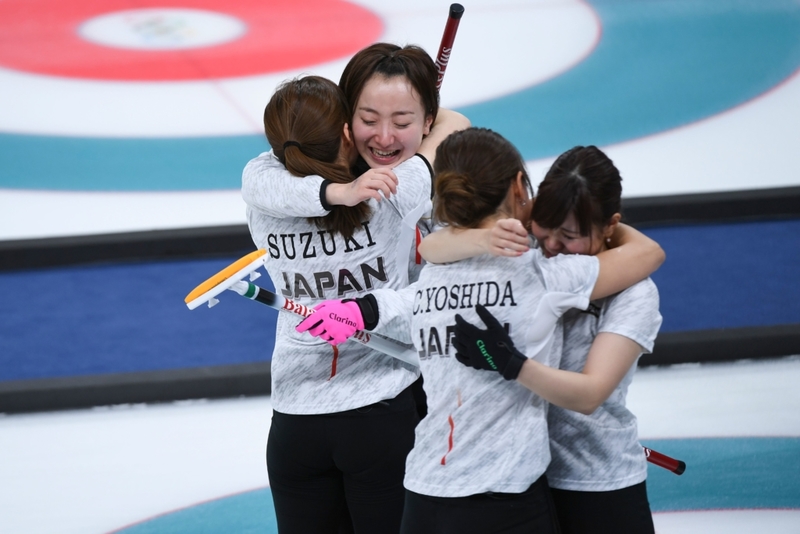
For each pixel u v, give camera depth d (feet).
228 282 27.07
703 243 67.87
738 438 47.01
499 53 98.32
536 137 82.53
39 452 49.52
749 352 54.85
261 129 88.17
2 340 59.06
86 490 45.85
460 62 96.53
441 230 26.35
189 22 109.09
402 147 30.58
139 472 47.24
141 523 42.98
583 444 26.50
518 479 24.85
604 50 98.37
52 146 86.17
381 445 30.07
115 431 51.31
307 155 28.50
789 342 54.80
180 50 102.06
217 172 81.56
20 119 90.53
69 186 79.77
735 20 103.71
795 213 71.82
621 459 26.63
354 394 29.84
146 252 70.18
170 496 45.06
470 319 25.35
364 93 29.91
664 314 58.13
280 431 30.83
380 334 29.22
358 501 30.83
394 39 101.24
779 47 97.71
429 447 26.08
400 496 30.71
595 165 25.26
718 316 57.67
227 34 105.40
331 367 30.04
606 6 108.37
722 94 89.76
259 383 54.03
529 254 25.11
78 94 94.38
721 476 43.98
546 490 25.80
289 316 30.63
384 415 30.04
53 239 69.67
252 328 59.82
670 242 68.18
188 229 70.64
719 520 41.04
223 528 42.29
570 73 94.02
